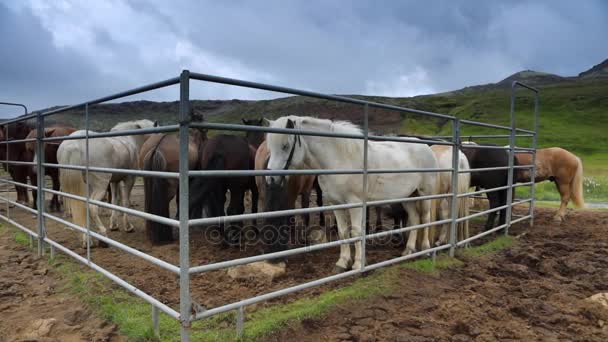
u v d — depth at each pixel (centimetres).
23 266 418
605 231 661
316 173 289
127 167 585
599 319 292
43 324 272
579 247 539
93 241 507
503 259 485
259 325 264
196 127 218
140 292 270
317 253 504
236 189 545
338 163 400
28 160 766
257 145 707
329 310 298
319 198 711
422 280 380
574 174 759
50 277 385
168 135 545
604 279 392
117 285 351
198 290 352
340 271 404
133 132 266
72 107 369
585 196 1352
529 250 510
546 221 760
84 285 347
